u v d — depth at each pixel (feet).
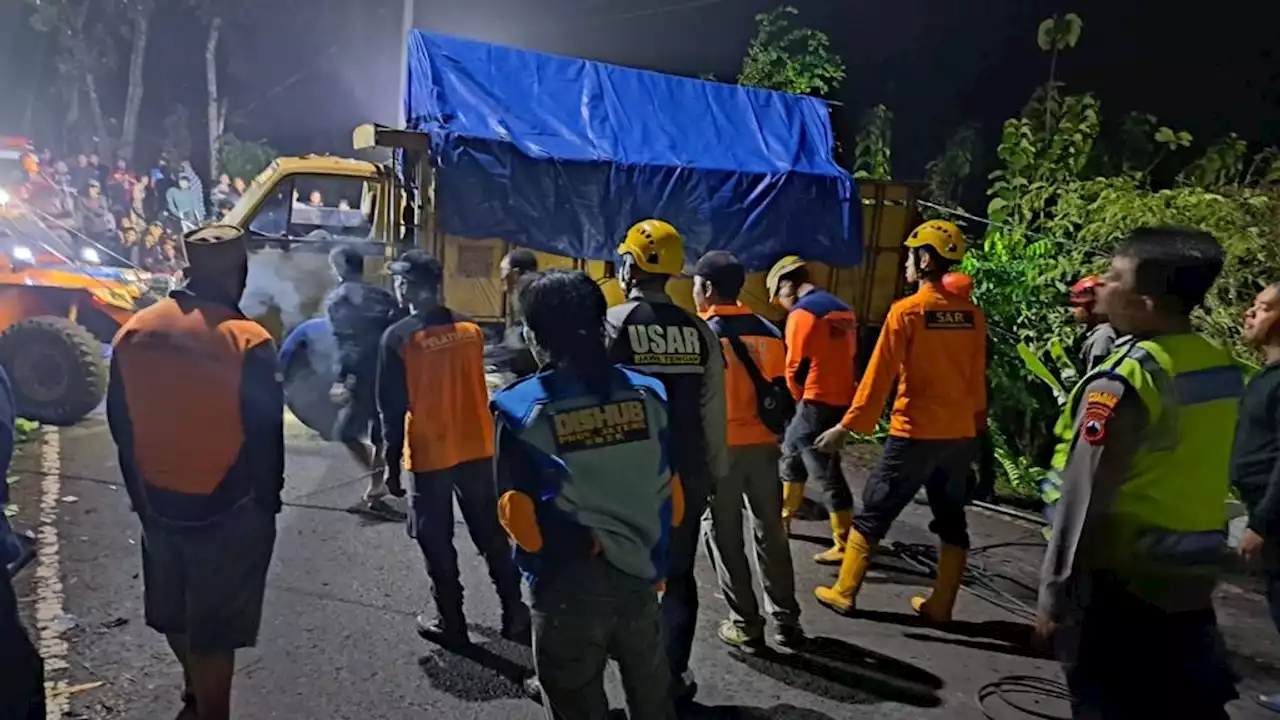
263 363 9.85
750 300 27.27
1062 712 12.66
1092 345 16.38
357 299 18.39
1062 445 9.21
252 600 10.09
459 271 24.23
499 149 24.04
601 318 8.57
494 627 14.29
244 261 10.19
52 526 17.13
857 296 28.99
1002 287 25.95
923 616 15.51
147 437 9.55
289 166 25.44
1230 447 8.32
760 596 16.60
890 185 28.81
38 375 23.31
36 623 13.51
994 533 20.83
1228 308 24.41
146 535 9.83
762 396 12.89
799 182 27.25
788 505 18.98
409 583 15.65
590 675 8.64
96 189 43.01
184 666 10.90
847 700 12.79
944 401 14.28
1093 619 8.30
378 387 13.42
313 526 17.92
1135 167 34.30
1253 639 15.28
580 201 24.91
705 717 12.14
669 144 26.99
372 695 12.20
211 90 66.64
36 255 26.81
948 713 12.58
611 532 8.36
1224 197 27.22
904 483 14.62
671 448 9.06
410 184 24.27
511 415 8.28
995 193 31.63
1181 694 8.17
